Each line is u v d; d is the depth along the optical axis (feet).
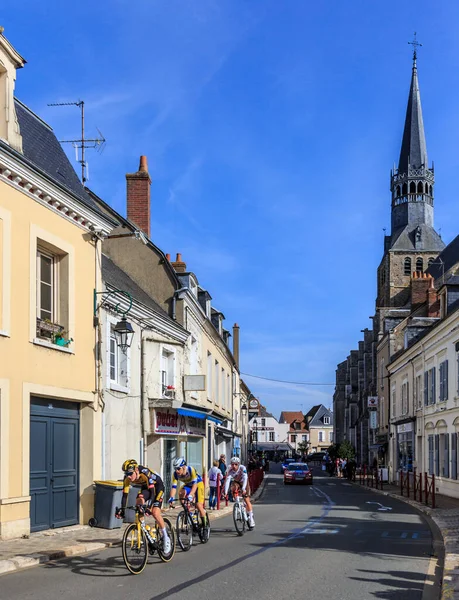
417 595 25.34
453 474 85.71
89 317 46.42
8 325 37.37
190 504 38.34
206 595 24.52
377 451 158.71
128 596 24.30
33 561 31.07
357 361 251.60
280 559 32.94
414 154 276.21
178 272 75.56
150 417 58.54
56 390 41.68
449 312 88.22
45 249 42.98
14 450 37.35
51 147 48.29
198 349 81.10
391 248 263.49
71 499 44.16
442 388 92.38
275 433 395.75
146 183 80.07
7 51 39.11
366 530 47.29
